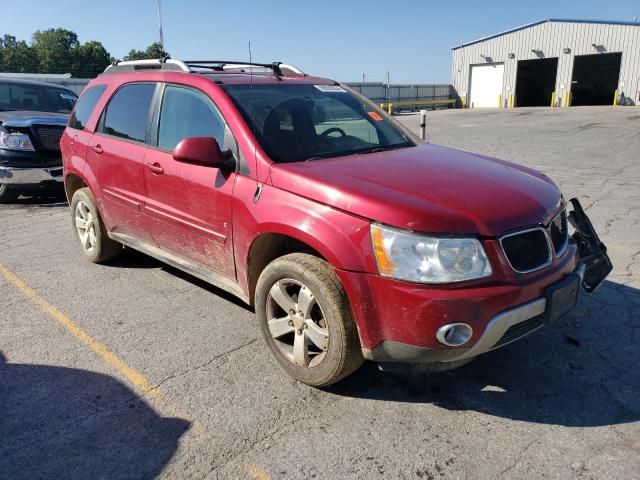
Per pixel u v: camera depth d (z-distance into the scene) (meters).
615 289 4.55
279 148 3.47
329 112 4.08
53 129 8.27
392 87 43.06
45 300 4.51
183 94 4.04
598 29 36.38
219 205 3.56
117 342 3.78
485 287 2.67
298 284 3.10
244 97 3.77
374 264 2.75
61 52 87.94
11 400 3.09
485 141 16.53
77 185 5.60
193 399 3.11
